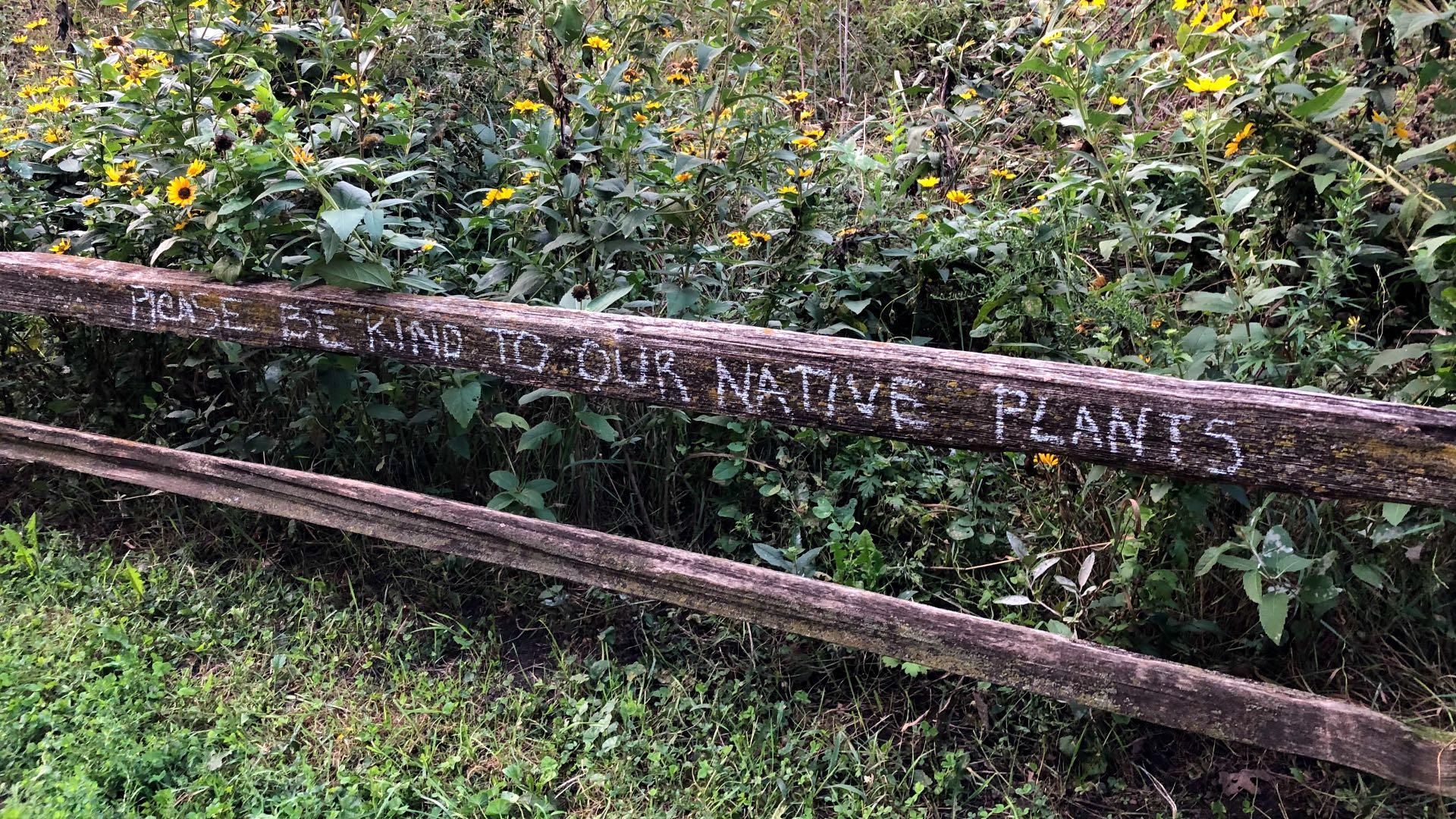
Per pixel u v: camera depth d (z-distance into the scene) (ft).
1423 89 9.99
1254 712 6.93
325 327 8.88
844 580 9.19
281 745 8.32
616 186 9.73
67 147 11.29
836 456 10.32
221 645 9.60
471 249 11.20
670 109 12.76
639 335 7.67
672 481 10.64
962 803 8.12
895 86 16.26
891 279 11.02
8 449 11.06
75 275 9.82
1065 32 12.89
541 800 7.84
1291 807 7.81
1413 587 8.29
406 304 8.53
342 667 9.44
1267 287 9.10
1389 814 7.43
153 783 7.77
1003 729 8.57
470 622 10.02
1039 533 9.10
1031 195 12.99
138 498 11.57
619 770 8.16
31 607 9.72
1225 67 10.64
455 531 9.09
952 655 7.56
